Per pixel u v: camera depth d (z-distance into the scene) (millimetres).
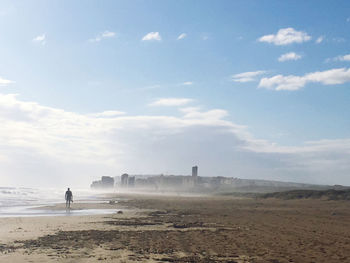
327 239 18062
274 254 13789
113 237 18109
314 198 74375
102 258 12492
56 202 60656
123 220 28297
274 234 19891
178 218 30719
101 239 17312
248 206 52062
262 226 24188
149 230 21609
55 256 12703
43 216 31141
